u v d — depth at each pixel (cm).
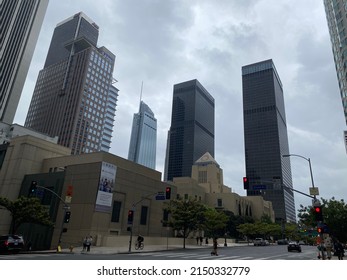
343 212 3186
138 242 3738
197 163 14225
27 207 3616
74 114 14138
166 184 6044
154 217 5472
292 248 4375
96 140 14950
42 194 4656
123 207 4766
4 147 5919
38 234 4544
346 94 6800
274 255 3247
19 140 5653
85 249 3384
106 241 3934
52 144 5941
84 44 16975
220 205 11006
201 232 7031
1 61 10600
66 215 3281
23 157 5403
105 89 16288
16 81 11269
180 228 4625
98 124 15275
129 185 4966
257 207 13050
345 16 6931
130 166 5438
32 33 12338
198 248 4578
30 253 2881
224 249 4538
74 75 15525
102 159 4838
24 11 12012
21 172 5316
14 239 2786
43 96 16450
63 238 4250
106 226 4306
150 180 5538
